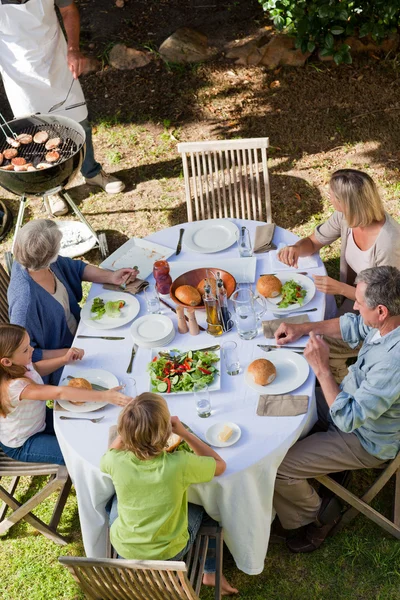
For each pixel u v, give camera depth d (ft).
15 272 11.54
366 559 10.89
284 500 10.55
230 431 9.37
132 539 8.74
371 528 11.31
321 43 21.26
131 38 23.72
